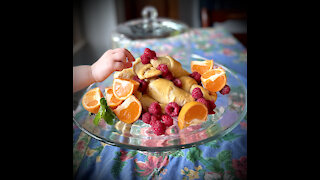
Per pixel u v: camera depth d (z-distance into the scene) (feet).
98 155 1.47
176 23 2.62
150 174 1.36
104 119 1.46
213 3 5.73
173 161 1.43
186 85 1.69
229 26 4.10
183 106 1.47
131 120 1.49
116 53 1.78
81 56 3.05
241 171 1.35
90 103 1.56
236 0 5.15
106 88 1.66
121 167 1.39
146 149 1.25
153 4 6.31
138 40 2.44
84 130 1.37
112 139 1.33
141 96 1.59
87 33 4.15
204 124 1.43
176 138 1.33
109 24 4.72
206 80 1.70
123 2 5.80
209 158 1.45
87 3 4.37
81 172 1.36
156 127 1.37
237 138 1.58
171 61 1.75
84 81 1.79
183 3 6.19
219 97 1.66
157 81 1.63
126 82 1.55
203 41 2.89
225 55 2.56
